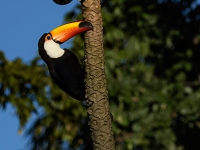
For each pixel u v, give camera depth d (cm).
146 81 1667
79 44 1584
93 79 1043
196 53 1702
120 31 1656
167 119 1617
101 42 1043
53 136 1609
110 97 1617
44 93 1548
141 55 1681
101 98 1046
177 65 1658
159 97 1625
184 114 1616
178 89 1644
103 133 1052
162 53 1702
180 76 1662
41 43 1242
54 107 1577
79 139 1608
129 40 1681
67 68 1233
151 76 1673
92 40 1039
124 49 1672
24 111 1516
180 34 1705
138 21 1680
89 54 1041
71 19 1631
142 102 1627
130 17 1680
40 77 1547
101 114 1048
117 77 1653
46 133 1617
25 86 1538
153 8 1689
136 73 1664
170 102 1627
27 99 1527
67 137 1595
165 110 1625
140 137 1608
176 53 1667
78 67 1237
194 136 1644
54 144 1627
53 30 1242
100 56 1043
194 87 1677
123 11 1680
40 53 1245
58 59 1236
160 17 1698
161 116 1620
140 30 1688
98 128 1051
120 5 1673
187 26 1711
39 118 1602
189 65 1653
